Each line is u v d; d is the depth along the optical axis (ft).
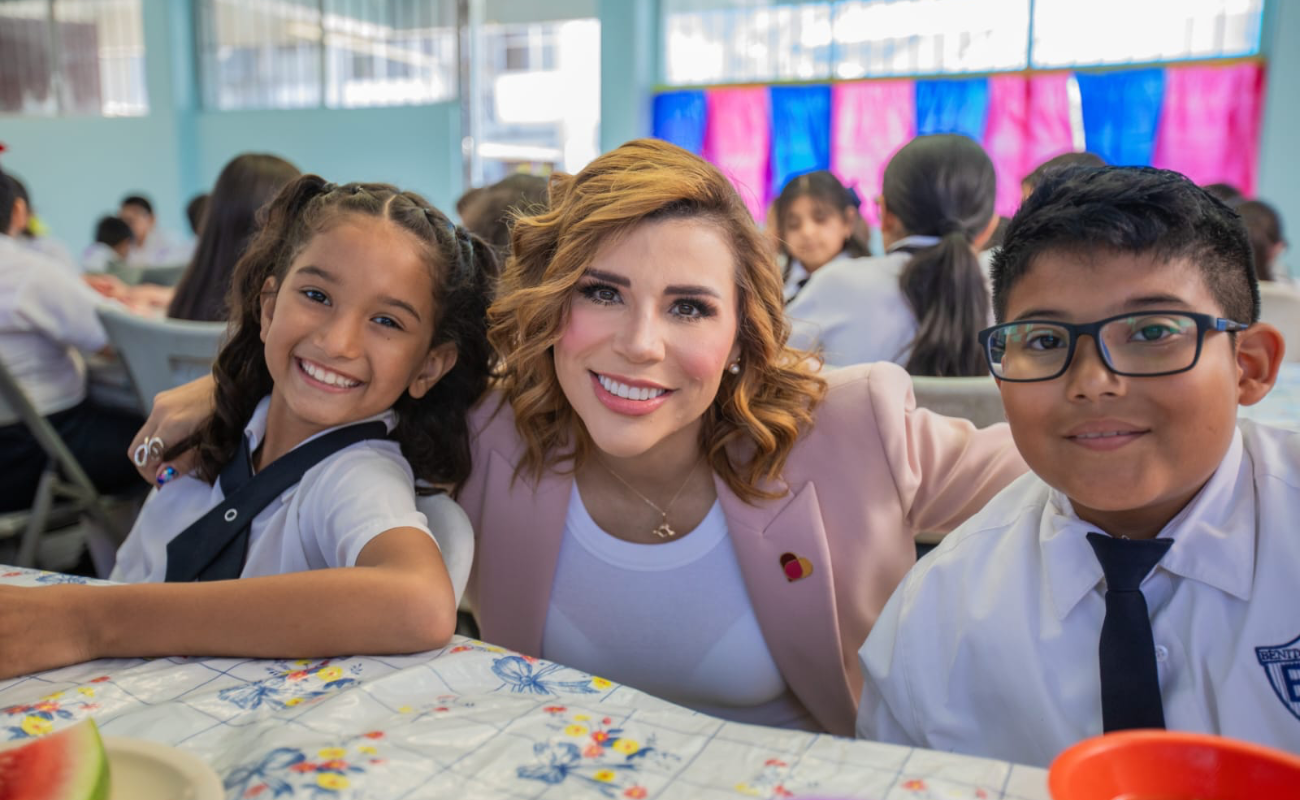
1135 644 2.18
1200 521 2.26
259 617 2.27
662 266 2.78
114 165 30.71
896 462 3.23
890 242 6.86
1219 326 2.09
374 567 2.50
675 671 3.51
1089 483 2.21
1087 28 20.84
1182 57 20.24
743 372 3.15
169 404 3.66
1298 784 1.35
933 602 2.64
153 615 2.27
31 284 6.88
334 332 3.05
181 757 1.59
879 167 22.84
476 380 3.57
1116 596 2.24
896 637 2.68
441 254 3.28
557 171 3.23
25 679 2.15
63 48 30.83
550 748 1.76
